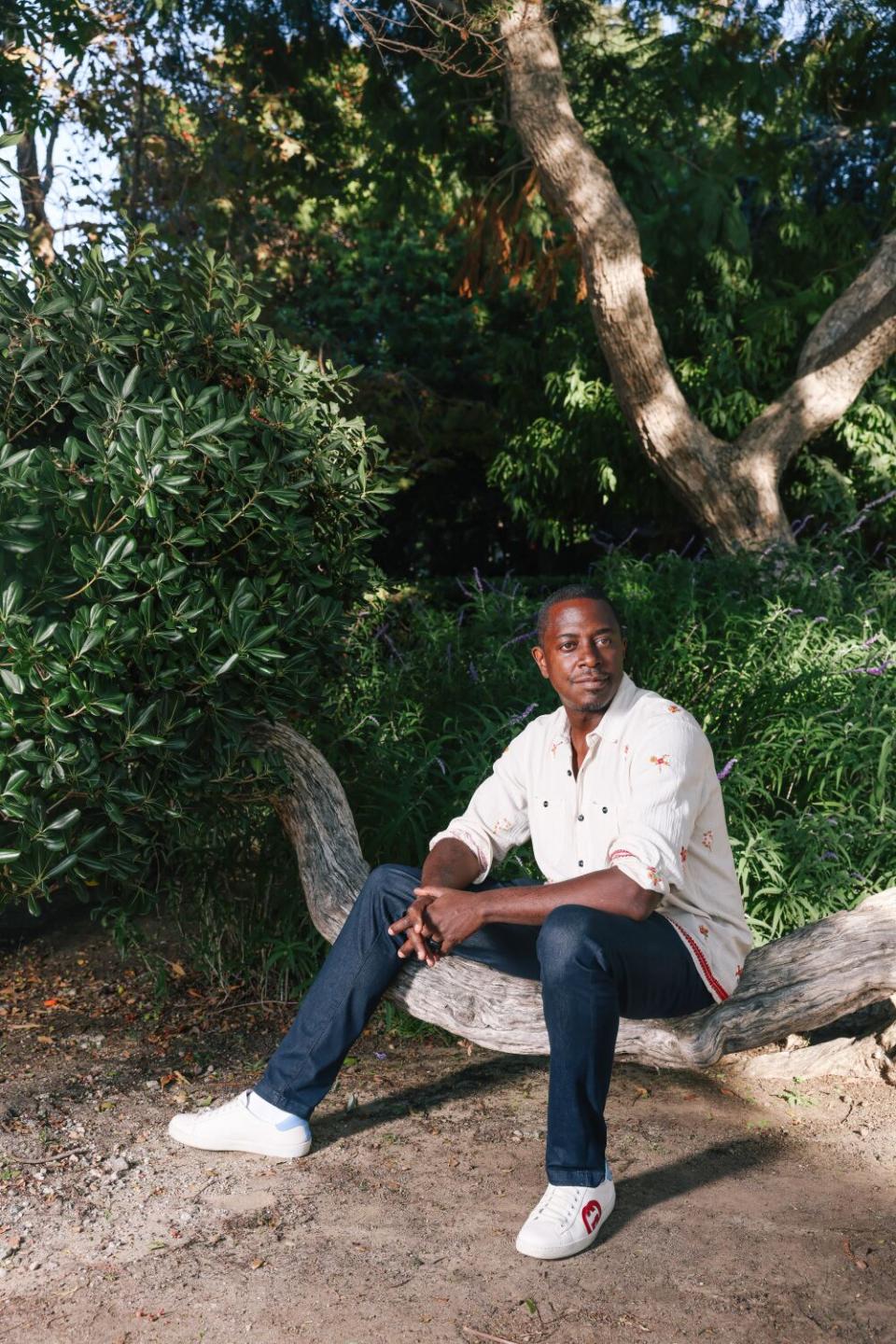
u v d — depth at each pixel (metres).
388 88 10.82
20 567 3.03
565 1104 2.73
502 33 8.62
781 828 4.44
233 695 3.45
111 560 3.01
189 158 10.00
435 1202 2.90
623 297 8.87
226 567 3.53
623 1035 3.12
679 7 10.52
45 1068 3.74
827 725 4.82
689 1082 3.69
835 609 6.62
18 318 3.35
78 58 7.68
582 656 2.94
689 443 9.36
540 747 3.15
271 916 4.52
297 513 3.77
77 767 3.03
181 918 4.74
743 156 11.24
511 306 16.16
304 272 15.50
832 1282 2.54
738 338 11.48
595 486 12.63
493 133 11.09
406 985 3.19
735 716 5.07
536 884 3.33
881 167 11.91
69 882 3.28
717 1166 3.11
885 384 11.02
